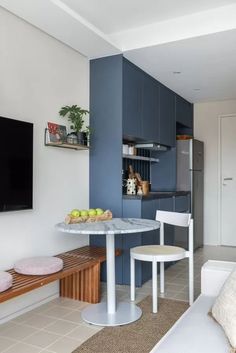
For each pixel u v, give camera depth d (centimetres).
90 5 273
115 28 321
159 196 381
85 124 353
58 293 307
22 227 268
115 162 346
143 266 345
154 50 326
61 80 315
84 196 351
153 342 218
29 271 232
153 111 412
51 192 302
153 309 266
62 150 318
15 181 254
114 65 346
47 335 229
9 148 249
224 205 547
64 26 281
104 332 232
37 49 285
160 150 483
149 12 288
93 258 291
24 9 253
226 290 151
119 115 343
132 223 260
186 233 456
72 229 229
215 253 488
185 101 524
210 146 556
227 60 352
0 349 210
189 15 296
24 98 271
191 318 157
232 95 497
